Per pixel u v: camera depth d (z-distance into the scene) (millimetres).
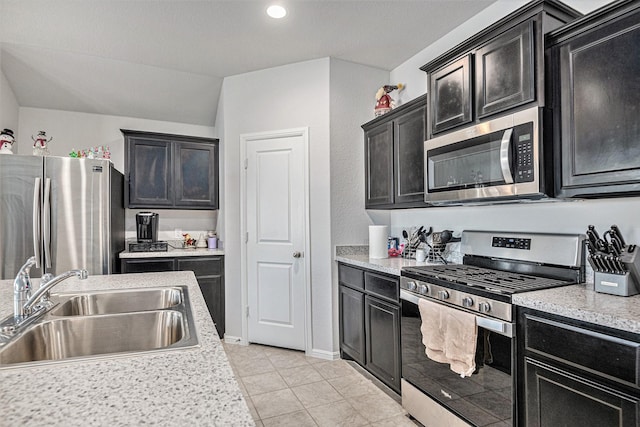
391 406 2326
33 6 2426
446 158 2232
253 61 3289
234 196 3588
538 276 1979
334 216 3199
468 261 2449
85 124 3979
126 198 3740
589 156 1556
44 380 804
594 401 1264
